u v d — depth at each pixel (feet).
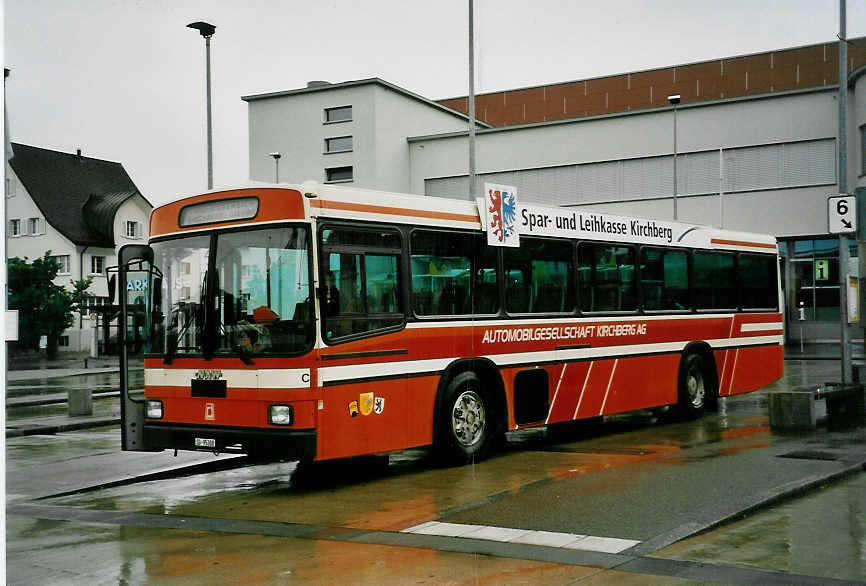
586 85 214.90
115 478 36.94
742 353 55.93
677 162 141.79
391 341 34.27
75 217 205.26
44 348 160.25
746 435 44.04
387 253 34.60
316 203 32.14
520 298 40.65
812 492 30.14
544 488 30.94
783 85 194.08
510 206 40.34
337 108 171.53
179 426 33.65
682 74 204.33
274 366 31.40
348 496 31.86
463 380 37.29
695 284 52.24
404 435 34.71
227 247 33.19
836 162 130.21
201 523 27.76
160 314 34.50
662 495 29.07
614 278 46.34
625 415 56.49
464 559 22.07
